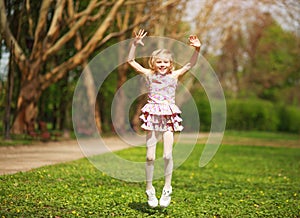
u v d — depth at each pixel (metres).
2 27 17.41
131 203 7.12
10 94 18.47
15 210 6.16
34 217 5.85
